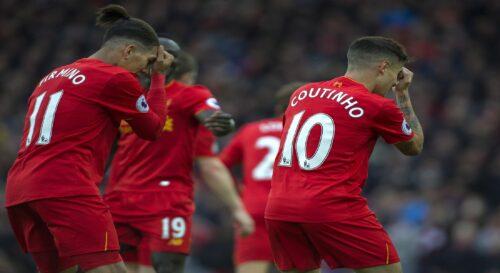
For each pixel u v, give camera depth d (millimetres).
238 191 29766
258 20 71938
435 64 65438
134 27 18969
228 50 69062
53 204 17672
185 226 22797
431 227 43562
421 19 72062
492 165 49750
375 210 47031
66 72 18594
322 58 67188
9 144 50719
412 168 50781
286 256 19016
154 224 22531
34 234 18797
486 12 72812
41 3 75250
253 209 27844
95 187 18125
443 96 60188
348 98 18578
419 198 46469
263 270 27812
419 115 57625
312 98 19031
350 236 18172
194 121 22906
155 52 19219
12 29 72688
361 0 73000
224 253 41406
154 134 19156
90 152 18156
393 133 18562
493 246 41656
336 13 71562
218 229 43312
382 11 72062
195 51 67750
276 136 28438
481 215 43469
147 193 22594
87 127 18109
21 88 64312
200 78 63938
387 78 19094
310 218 18141
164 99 19547
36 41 71500
